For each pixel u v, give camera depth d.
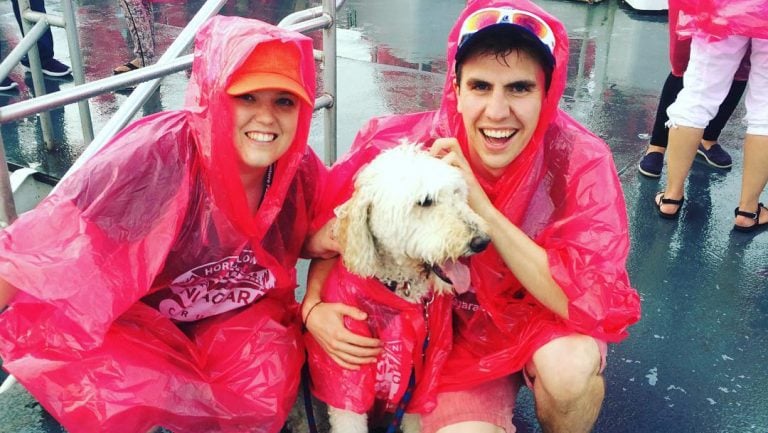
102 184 1.17
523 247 1.30
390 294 1.33
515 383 1.42
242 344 1.33
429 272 1.36
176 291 1.33
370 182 1.36
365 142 1.55
